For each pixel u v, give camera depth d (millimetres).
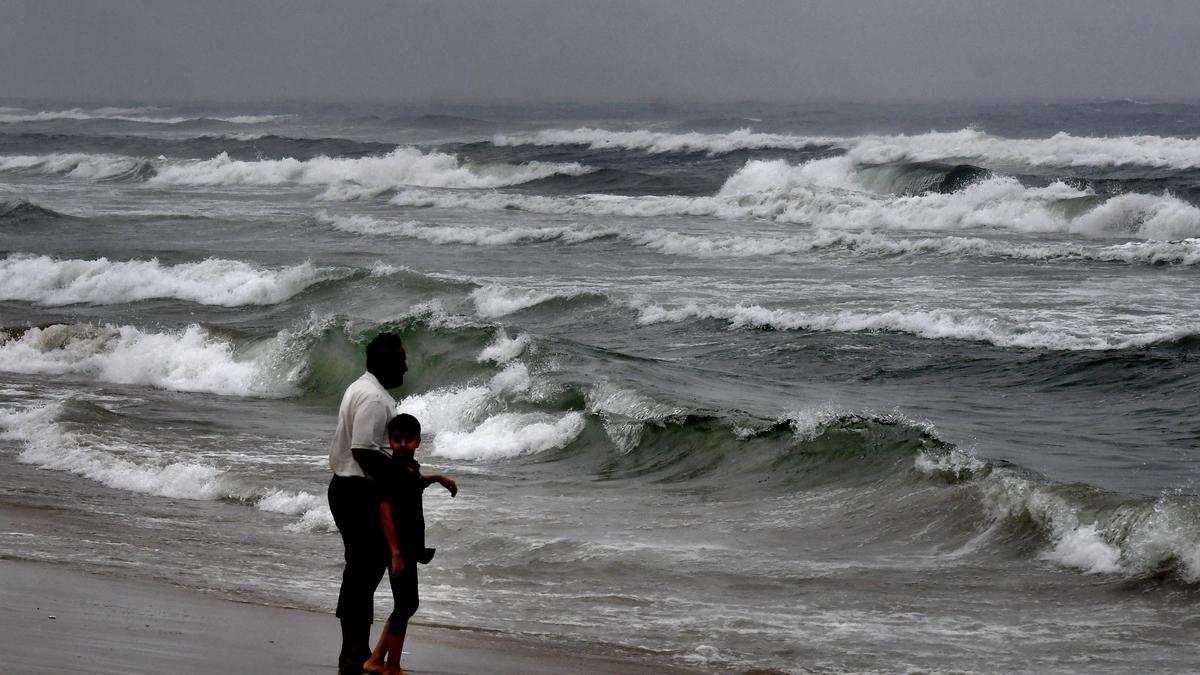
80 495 20719
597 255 57469
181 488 21359
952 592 15352
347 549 10805
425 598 15125
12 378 33188
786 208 72000
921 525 18125
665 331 38969
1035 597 15070
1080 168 92625
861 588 15578
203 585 14797
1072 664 12633
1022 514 17453
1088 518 16703
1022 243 58438
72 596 13281
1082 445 24531
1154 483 21125
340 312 43500
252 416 28969
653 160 117188
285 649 11562
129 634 11641
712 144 121875
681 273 51500
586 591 15531
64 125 189875
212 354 34344
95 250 57094
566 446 24953
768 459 22188
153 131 181125
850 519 18797
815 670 12367
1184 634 13594
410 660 11914
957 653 12992
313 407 30859
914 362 33875
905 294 44906
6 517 18625
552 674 11727
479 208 79500
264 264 53281
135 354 34781
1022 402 29328
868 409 27812
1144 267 50875
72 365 34719
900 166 85438
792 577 16109
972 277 49000
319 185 100625
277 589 14906
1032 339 35719
